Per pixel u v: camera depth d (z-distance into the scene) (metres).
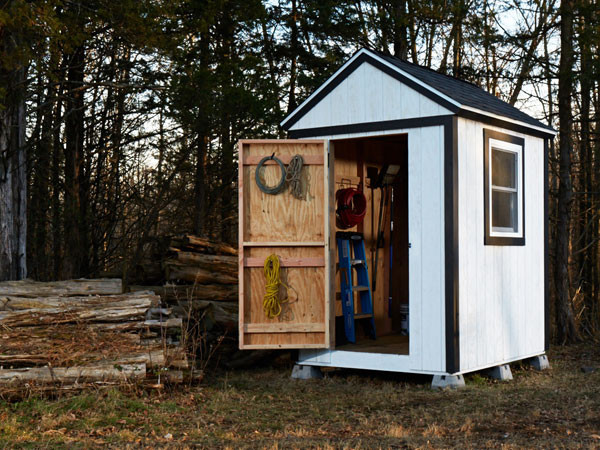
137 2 10.77
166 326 7.75
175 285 9.76
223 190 17.80
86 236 15.73
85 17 10.83
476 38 14.58
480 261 8.26
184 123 14.02
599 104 15.05
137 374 6.95
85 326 7.48
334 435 5.91
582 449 5.32
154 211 16.78
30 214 15.80
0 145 9.03
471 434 5.88
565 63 12.80
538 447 5.40
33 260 16.16
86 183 16.14
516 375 8.99
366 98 8.39
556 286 13.09
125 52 15.43
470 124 8.14
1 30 9.02
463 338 7.86
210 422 6.33
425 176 7.94
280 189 8.42
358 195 9.57
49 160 15.66
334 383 8.30
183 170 16.77
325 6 15.83
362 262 9.63
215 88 13.25
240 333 8.30
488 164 8.44
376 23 16.44
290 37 17.02
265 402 7.22
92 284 8.29
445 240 7.76
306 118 8.83
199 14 13.59
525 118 9.55
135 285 10.02
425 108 7.96
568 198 13.05
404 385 8.10
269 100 14.81
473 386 7.85
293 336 8.40
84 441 5.55
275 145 8.51
